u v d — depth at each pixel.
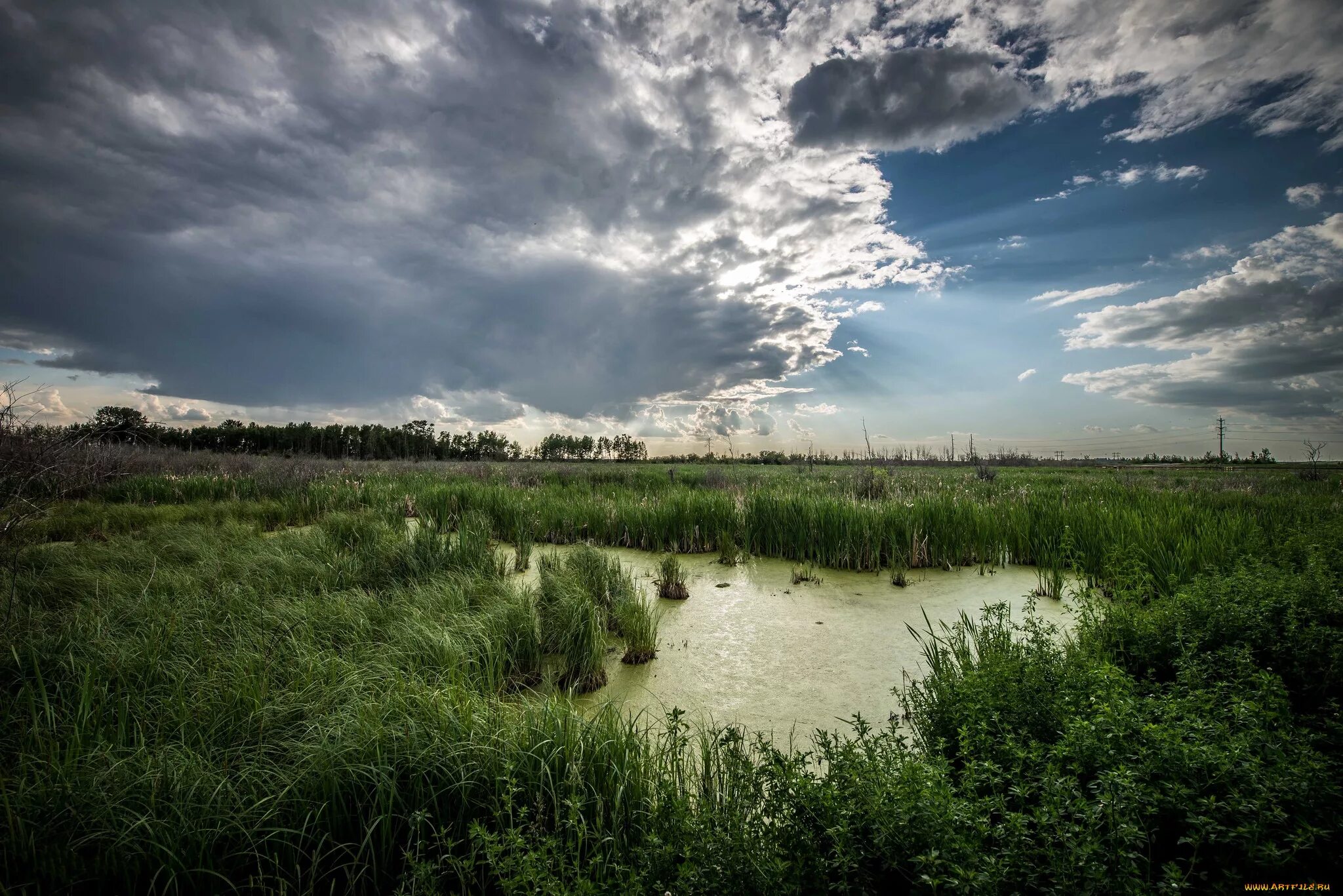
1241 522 7.28
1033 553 8.12
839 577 7.64
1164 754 2.10
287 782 2.61
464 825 2.50
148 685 3.57
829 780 2.17
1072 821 1.98
